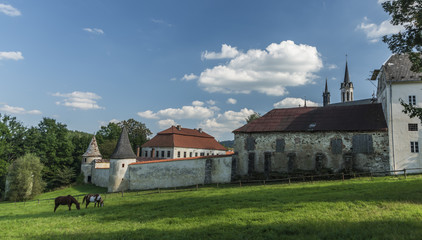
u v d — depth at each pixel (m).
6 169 51.16
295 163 33.47
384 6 17.61
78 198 34.69
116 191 38.50
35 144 59.78
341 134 32.09
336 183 24.77
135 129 83.75
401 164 29.19
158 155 62.47
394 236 8.56
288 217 12.19
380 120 31.75
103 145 71.62
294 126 34.97
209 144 71.12
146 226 12.73
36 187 43.84
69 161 62.22
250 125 37.84
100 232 12.22
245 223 11.76
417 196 15.08
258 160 35.41
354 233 9.29
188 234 10.68
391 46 17.89
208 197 21.31
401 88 30.38
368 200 14.84
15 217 20.31
